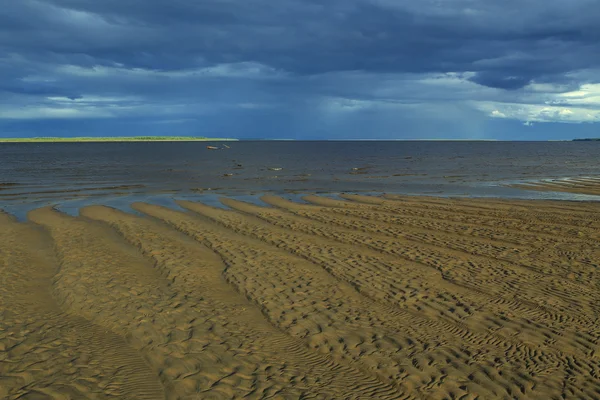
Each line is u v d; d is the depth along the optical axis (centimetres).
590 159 7044
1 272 1112
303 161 6675
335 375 657
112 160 6600
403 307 907
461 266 1175
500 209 2106
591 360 694
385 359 701
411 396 605
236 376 651
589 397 601
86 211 1998
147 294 974
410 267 1170
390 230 1620
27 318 846
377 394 609
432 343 753
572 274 1102
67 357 700
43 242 1438
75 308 895
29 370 657
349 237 1505
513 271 1130
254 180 3722
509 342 754
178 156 8044
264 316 868
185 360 696
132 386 625
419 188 3147
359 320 847
